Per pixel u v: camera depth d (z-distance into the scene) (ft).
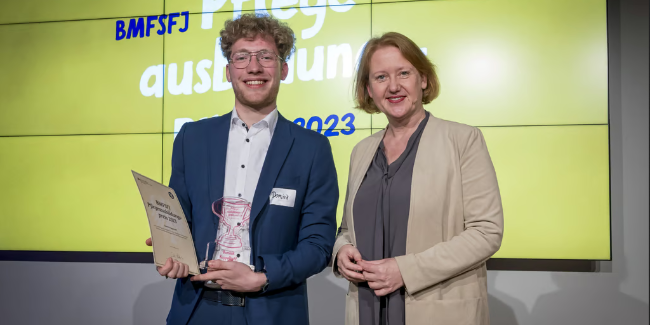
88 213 9.31
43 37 9.55
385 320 4.94
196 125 5.27
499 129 8.42
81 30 9.45
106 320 9.54
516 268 8.65
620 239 8.36
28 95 9.54
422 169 4.86
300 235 5.03
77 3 9.48
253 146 5.00
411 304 4.67
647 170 8.29
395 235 4.87
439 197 4.75
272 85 5.00
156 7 9.27
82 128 9.37
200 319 4.71
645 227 8.27
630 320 8.31
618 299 8.36
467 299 4.70
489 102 8.45
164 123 9.16
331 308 9.12
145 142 9.21
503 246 8.38
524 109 8.38
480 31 8.50
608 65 8.23
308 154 5.07
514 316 8.63
